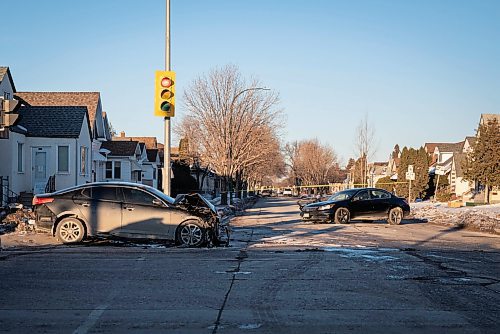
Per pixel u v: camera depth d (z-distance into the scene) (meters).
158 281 10.16
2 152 26.94
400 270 11.50
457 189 55.66
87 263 12.07
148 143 74.50
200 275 10.78
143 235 15.36
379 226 24.06
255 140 45.16
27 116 31.91
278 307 8.31
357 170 78.38
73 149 31.08
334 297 8.98
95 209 15.32
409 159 55.47
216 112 44.38
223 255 13.59
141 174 51.47
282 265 12.05
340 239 18.05
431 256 13.66
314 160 101.69
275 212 36.88
